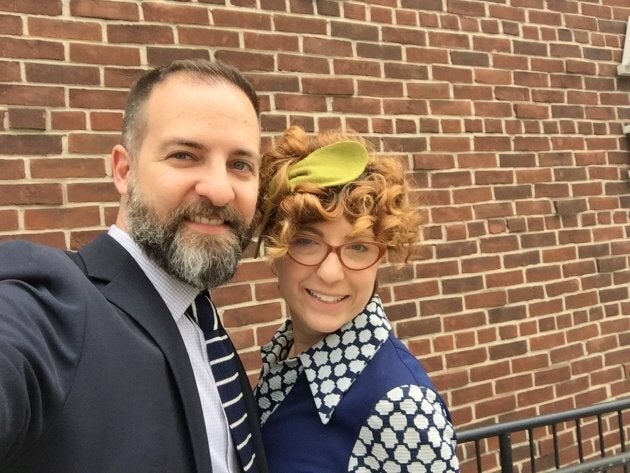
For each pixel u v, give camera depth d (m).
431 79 2.62
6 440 0.66
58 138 1.92
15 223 1.86
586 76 3.05
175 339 0.93
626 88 3.15
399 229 1.19
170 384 0.89
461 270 2.60
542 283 2.79
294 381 1.20
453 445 1.08
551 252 2.83
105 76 2.00
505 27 2.83
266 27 2.28
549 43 2.95
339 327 1.19
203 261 0.96
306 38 2.35
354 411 1.09
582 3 3.07
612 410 2.02
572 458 2.77
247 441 1.05
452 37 2.68
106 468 0.77
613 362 2.94
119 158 1.05
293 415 1.17
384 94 2.50
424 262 2.52
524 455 2.64
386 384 1.09
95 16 1.99
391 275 2.45
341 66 2.42
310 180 1.17
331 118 2.38
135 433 0.81
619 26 3.16
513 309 2.70
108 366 0.81
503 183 2.75
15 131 1.87
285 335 1.39
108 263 0.96
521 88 2.85
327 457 1.10
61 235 1.91
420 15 2.61
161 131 0.96
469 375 2.56
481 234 2.66
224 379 1.04
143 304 0.92
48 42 1.92
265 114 2.25
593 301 2.92
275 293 2.24
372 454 1.08
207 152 0.97
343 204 1.14
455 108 2.66
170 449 0.85
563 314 2.83
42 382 0.72
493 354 2.62
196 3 2.15
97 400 0.78
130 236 0.99
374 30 2.50
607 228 3.02
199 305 1.04
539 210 2.83
